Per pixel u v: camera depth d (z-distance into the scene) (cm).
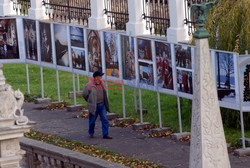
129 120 2344
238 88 1973
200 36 1138
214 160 1121
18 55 2705
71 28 2489
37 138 2200
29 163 2036
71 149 2053
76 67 2509
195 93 1135
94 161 1873
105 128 2180
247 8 2131
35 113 2539
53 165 1977
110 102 2558
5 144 1190
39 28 2616
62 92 2762
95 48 2414
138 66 2267
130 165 1912
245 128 2153
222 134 1128
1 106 1177
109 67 2375
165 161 1942
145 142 2122
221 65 1997
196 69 1138
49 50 2600
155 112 2408
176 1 2462
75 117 2453
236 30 2153
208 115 1127
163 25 2570
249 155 1948
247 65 1967
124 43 2302
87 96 2191
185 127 2233
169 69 2158
